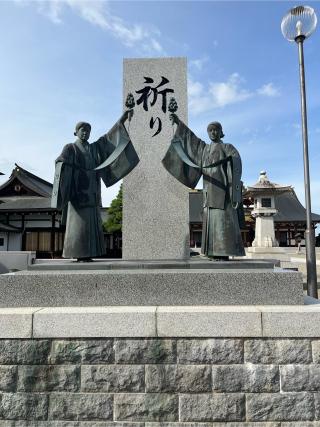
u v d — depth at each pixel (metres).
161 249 6.40
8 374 3.67
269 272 4.07
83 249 4.75
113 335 3.64
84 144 4.90
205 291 4.05
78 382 3.63
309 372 3.57
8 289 4.11
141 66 6.75
